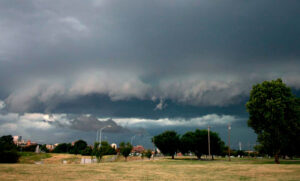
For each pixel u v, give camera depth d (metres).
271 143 45.75
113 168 28.61
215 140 88.25
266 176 21.03
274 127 44.28
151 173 23.47
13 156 39.50
